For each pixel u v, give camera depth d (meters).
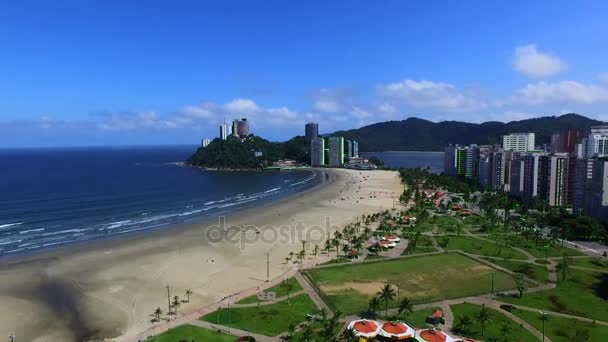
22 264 134.62
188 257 143.62
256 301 104.88
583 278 122.31
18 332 89.81
